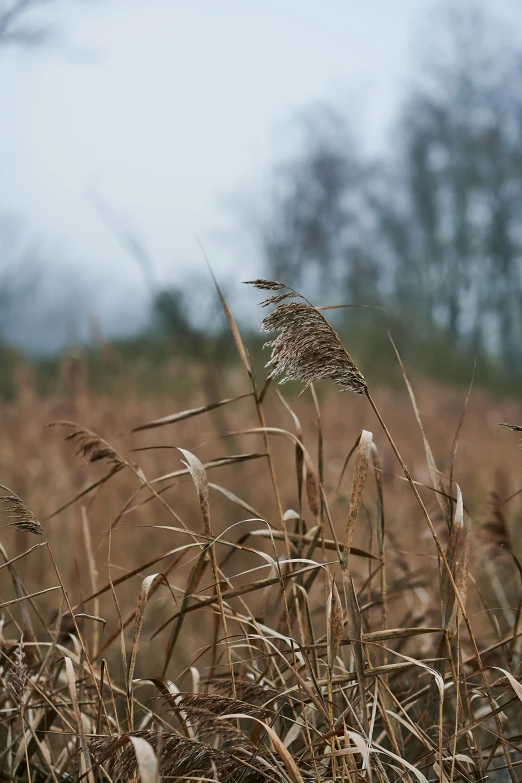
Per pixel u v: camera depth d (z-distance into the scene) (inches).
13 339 568.7
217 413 374.6
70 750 126.1
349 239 2389.3
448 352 1612.9
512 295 2347.4
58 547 253.8
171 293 406.0
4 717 123.1
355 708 117.1
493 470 365.4
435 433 521.7
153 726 115.3
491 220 2445.9
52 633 138.2
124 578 114.4
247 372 134.0
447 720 129.4
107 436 341.7
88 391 370.6
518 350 2250.2
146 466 330.0
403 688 141.9
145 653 204.5
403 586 166.6
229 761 92.4
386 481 239.5
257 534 130.3
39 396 428.1
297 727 117.6
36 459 321.7
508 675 102.2
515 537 215.8
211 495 319.3
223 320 409.7
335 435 472.4
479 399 882.8
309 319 100.4
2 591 225.5
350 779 97.7
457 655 114.4
